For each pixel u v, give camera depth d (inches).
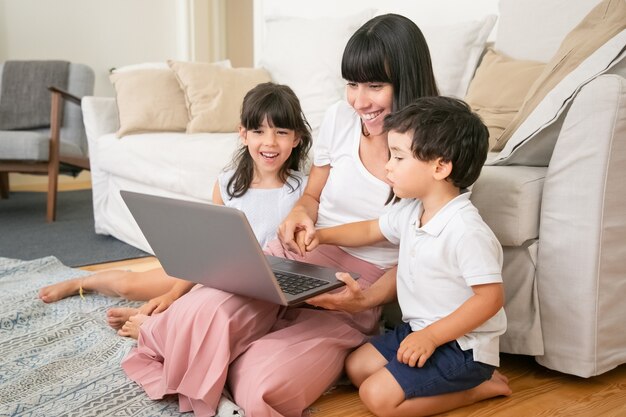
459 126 45.0
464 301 45.8
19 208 138.5
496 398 50.1
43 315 66.1
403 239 48.9
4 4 165.5
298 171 63.6
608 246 50.2
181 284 60.1
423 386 44.5
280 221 60.9
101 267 90.2
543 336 53.2
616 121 48.2
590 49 60.6
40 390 48.2
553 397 50.4
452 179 46.1
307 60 99.0
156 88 105.9
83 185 179.3
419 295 47.3
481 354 45.1
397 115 46.2
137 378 49.6
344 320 53.0
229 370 46.4
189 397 44.6
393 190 49.9
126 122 103.3
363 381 48.9
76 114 141.8
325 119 58.3
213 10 200.1
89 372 51.6
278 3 130.3
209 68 105.3
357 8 112.6
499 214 52.9
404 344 44.3
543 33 78.5
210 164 82.8
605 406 48.9
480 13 93.0
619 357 52.5
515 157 56.7
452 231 44.9
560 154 50.9
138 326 57.9
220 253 42.9
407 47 49.1
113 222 106.0
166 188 92.0
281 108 57.4
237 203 61.9
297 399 44.7
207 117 101.2
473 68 85.7
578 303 50.7
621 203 50.3
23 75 143.9
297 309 53.2
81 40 178.5
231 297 47.1
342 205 55.7
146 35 189.3
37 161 121.1
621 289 51.8
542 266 52.6
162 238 47.2
